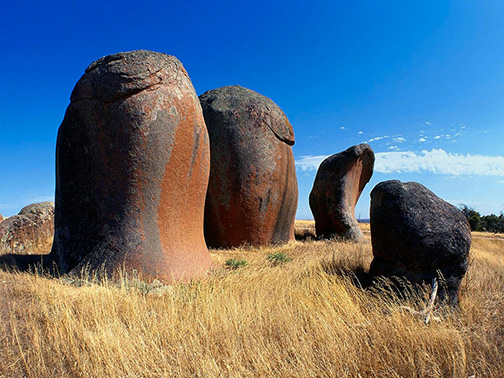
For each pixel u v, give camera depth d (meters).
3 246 7.38
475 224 30.88
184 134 5.94
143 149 5.47
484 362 3.11
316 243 10.77
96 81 5.57
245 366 3.13
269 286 5.21
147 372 2.96
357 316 4.07
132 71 5.47
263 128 10.08
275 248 9.87
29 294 4.27
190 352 3.19
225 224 9.88
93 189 5.63
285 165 10.54
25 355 3.09
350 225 12.53
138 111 5.45
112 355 3.07
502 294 4.96
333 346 3.31
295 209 11.25
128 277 5.19
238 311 4.05
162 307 4.25
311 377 2.94
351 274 5.95
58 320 3.52
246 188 9.75
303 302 4.33
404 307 4.08
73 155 5.82
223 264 7.25
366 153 13.90
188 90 6.12
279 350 3.38
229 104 10.12
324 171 13.02
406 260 4.83
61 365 3.00
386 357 3.24
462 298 4.74
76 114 5.76
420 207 4.88
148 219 5.57
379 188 5.29
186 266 5.76
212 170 9.86
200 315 3.94
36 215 9.23
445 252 4.64
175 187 5.88
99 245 5.47
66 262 5.64
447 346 3.34
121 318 3.88
